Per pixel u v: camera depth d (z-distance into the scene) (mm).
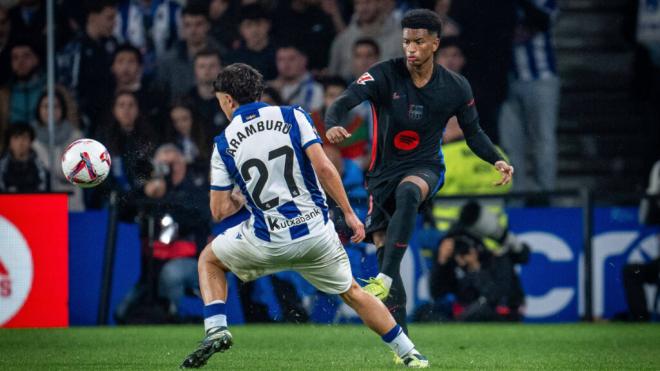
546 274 34219
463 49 40375
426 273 33844
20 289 30188
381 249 21203
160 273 32875
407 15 20062
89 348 24156
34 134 38844
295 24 40812
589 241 34000
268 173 16688
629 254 34375
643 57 44469
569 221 34312
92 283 32406
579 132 44656
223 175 17016
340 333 29797
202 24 40156
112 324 32375
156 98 39062
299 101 40281
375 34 40719
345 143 37344
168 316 32906
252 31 40188
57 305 30547
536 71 40531
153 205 33094
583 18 45656
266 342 26672
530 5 40469
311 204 16953
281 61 40281
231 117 17359
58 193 30609
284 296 33469
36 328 30281
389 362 20547
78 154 19703
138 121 38531
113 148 38281
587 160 44219
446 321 33938
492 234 34000
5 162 38406
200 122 38906
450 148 37500
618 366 20344
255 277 17734
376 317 17844
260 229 16859
